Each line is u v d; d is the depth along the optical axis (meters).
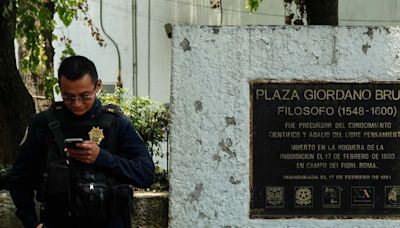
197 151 3.99
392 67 3.98
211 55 3.97
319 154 4.00
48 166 2.90
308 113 3.99
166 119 6.75
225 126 3.99
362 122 4.00
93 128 3.01
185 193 4.00
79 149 2.87
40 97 7.78
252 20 13.60
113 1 13.79
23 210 3.06
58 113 3.03
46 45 7.83
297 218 4.01
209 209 4.00
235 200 4.00
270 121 3.99
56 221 2.97
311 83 3.98
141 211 4.28
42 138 3.01
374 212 4.04
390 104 3.99
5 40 5.35
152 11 13.91
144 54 13.91
